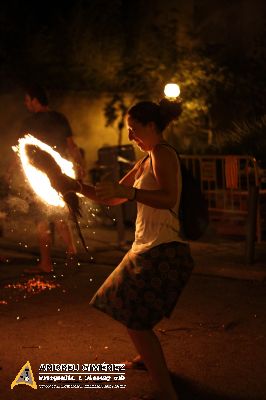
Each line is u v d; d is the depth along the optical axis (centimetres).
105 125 1568
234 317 714
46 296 797
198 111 1554
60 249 1020
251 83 1522
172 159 483
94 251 1011
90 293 811
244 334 661
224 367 579
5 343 642
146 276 488
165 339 648
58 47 1571
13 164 891
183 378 557
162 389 490
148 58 1561
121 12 1658
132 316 488
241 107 1534
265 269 896
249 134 1249
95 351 621
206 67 1535
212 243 1089
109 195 467
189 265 497
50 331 675
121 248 1034
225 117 1552
